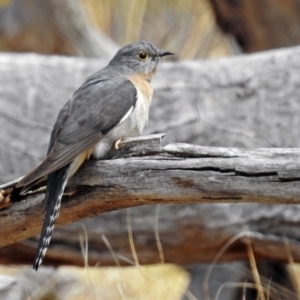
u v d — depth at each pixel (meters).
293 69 12.16
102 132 9.06
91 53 17.70
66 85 12.11
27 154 11.84
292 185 8.13
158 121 11.91
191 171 8.38
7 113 11.89
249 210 11.62
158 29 19.47
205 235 11.69
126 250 11.91
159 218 11.61
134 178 8.56
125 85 9.58
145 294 13.03
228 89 12.08
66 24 17.34
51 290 13.66
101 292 13.11
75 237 11.74
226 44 19.02
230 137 11.91
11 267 13.71
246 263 12.59
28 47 17.66
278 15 15.99
